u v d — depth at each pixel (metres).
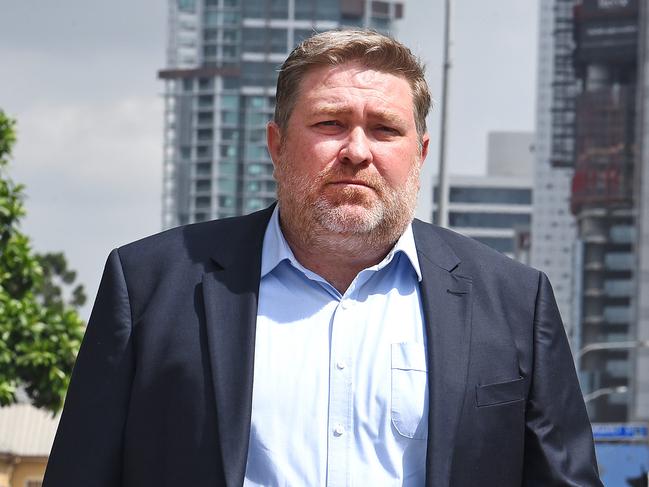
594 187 148.62
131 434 3.62
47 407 14.98
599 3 151.12
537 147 153.50
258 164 168.50
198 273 3.74
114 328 3.71
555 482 3.69
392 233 3.68
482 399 3.62
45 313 15.09
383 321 3.69
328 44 3.69
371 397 3.58
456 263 3.81
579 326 148.25
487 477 3.60
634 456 40.72
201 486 3.51
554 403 3.74
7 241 15.37
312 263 3.74
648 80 147.88
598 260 147.62
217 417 3.54
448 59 17.73
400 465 3.55
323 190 3.63
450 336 3.65
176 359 3.61
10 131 15.38
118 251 3.83
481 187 164.62
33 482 37.97
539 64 151.38
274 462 3.54
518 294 3.81
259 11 168.75
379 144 3.66
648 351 144.75
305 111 3.68
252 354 3.61
